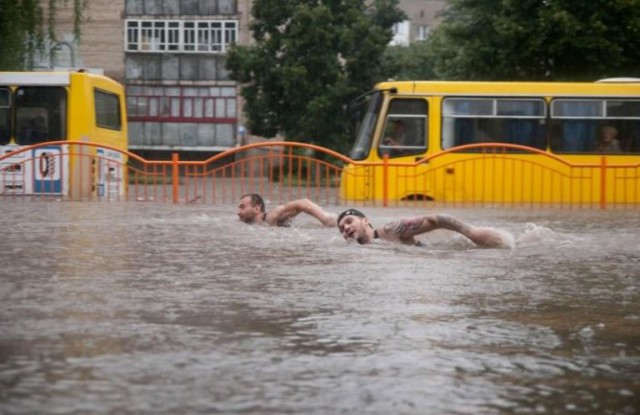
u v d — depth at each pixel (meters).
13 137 21.69
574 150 21.14
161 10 48.59
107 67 48.59
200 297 5.41
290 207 11.41
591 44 29.53
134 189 20.41
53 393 3.14
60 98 21.73
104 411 2.93
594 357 3.88
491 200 19.81
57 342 3.99
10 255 7.75
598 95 21.16
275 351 3.88
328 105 38.59
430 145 20.91
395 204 19.36
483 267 7.24
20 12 25.47
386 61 40.94
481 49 31.03
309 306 5.11
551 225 12.80
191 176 20.34
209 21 48.53
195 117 48.97
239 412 2.95
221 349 3.90
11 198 19.25
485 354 3.90
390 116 21.03
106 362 3.61
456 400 3.15
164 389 3.21
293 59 39.47
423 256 7.99
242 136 48.66
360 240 9.05
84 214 13.66
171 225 11.42
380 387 3.30
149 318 4.64
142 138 49.09
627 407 3.11
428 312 4.98
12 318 4.59
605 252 8.62
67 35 47.12
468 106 21.08
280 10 39.53
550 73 31.44
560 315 4.99
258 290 5.73
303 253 8.12
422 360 3.75
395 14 41.78
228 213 14.13
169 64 48.81
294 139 39.91
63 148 20.52
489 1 31.23
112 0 48.31
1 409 2.94
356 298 5.45
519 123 21.16
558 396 3.23
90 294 5.46
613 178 19.41
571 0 29.81
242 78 40.78
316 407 3.02
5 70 25.38
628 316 4.98
